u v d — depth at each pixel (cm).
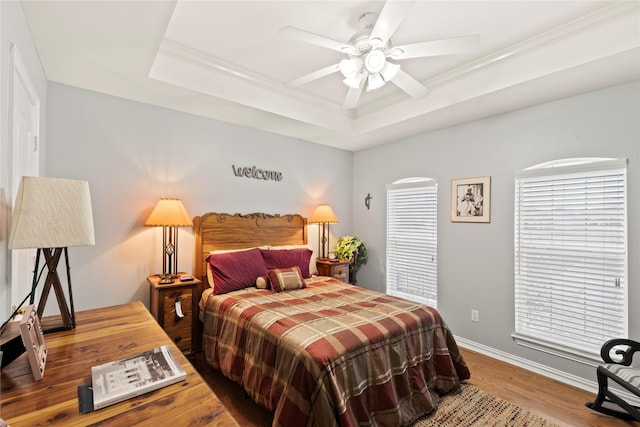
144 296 279
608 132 237
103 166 258
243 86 283
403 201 398
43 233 127
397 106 328
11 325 121
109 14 159
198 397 94
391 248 412
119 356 120
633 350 209
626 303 228
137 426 81
